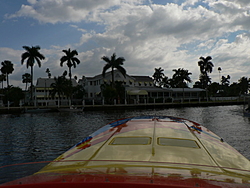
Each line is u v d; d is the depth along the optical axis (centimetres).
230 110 3728
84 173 168
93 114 3275
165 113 3219
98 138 303
